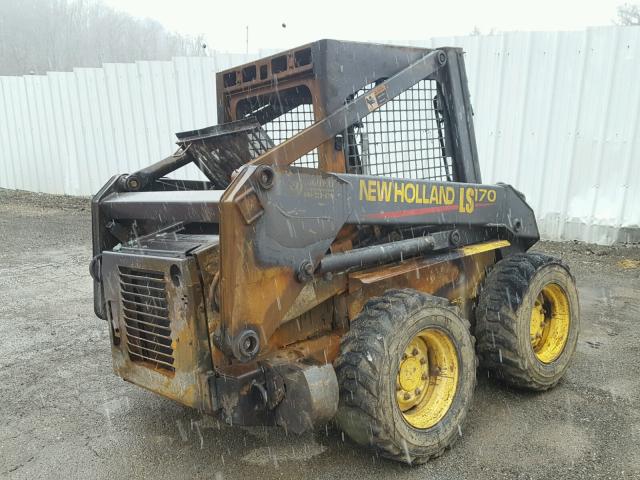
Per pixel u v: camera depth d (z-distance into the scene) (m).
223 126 3.26
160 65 10.38
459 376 3.17
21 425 3.50
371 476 2.93
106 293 3.11
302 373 2.61
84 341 4.85
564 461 3.02
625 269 6.77
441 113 3.77
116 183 3.58
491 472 2.94
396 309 2.92
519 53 7.90
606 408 3.59
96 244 3.52
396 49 3.40
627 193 7.60
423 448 2.96
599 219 7.81
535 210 8.18
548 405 3.64
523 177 8.19
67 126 11.73
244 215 2.46
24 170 12.72
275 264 2.61
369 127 3.33
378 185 3.06
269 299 2.60
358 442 2.92
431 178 3.73
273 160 2.73
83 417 3.58
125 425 3.48
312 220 2.74
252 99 3.72
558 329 3.97
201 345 2.68
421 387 3.18
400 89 3.38
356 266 3.03
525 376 3.62
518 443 3.20
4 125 12.79
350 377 2.80
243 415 2.65
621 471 2.92
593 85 7.56
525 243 4.36
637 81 7.30
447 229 3.65
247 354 2.54
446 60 3.69
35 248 8.26
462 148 3.83
